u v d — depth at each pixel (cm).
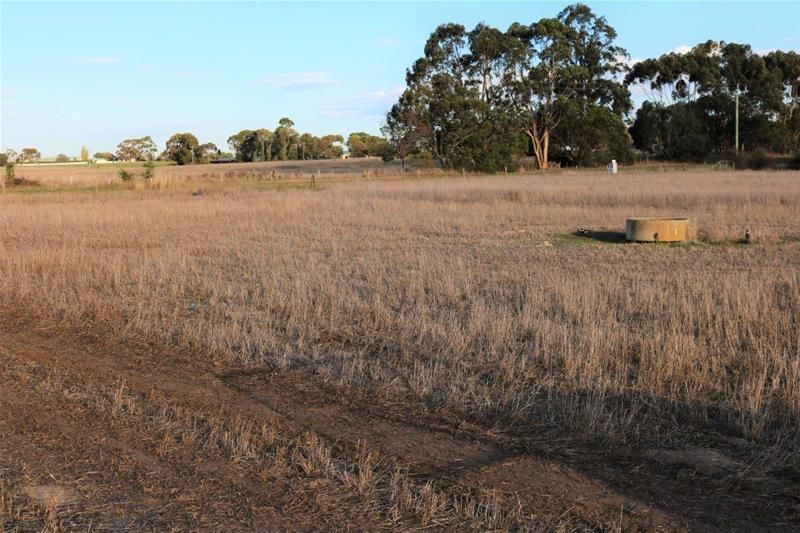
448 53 7906
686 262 1537
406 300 1147
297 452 593
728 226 2138
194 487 537
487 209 2747
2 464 579
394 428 648
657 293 1120
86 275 1390
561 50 7844
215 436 625
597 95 8388
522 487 532
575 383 738
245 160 14150
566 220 2394
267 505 509
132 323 1028
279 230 2223
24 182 5325
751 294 1059
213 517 494
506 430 637
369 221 2427
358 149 14638
